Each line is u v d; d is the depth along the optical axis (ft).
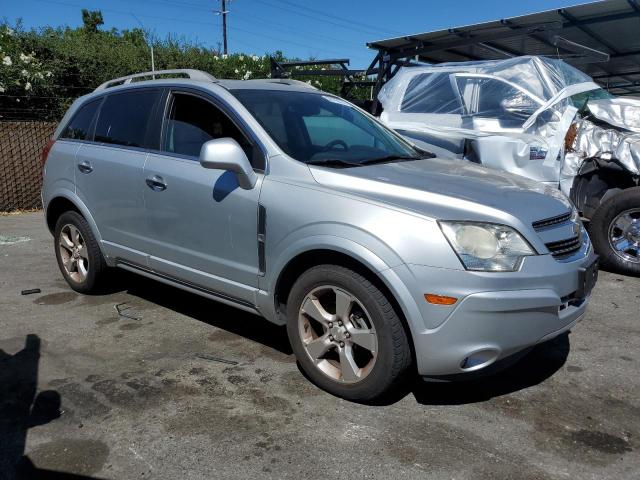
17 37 34.94
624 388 11.43
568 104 19.69
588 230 19.26
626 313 15.51
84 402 10.69
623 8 25.21
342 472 8.75
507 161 18.83
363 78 41.73
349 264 10.36
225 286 12.28
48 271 19.43
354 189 10.60
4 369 12.01
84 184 15.53
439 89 22.74
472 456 9.16
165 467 8.85
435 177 11.45
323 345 10.87
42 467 8.81
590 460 9.07
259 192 11.35
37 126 32.45
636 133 18.72
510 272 9.43
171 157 13.33
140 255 14.21
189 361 12.46
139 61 40.29
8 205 32.27
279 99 13.46
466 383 11.59
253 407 10.57
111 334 13.92
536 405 10.75
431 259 9.36
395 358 9.95
